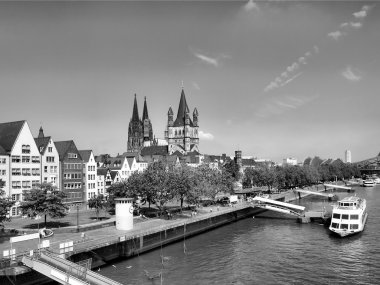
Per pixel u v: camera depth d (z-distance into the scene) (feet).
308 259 221.87
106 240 212.23
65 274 151.23
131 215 251.39
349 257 225.56
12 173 322.96
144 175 331.57
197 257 225.56
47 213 244.83
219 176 446.60
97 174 450.30
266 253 235.81
